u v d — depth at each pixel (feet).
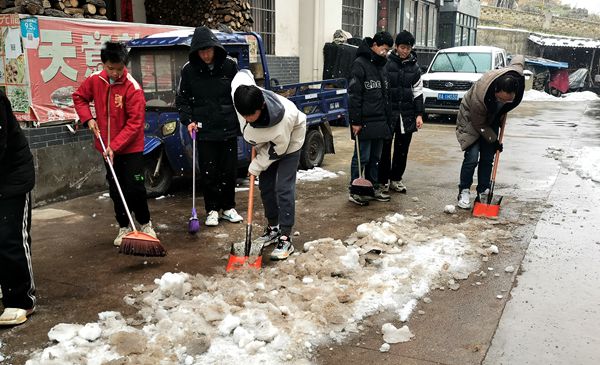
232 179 17.40
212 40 15.70
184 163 20.18
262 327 10.66
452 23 75.15
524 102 68.69
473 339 10.55
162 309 11.37
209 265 14.15
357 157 19.49
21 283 11.14
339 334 10.71
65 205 19.67
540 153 30.27
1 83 19.33
